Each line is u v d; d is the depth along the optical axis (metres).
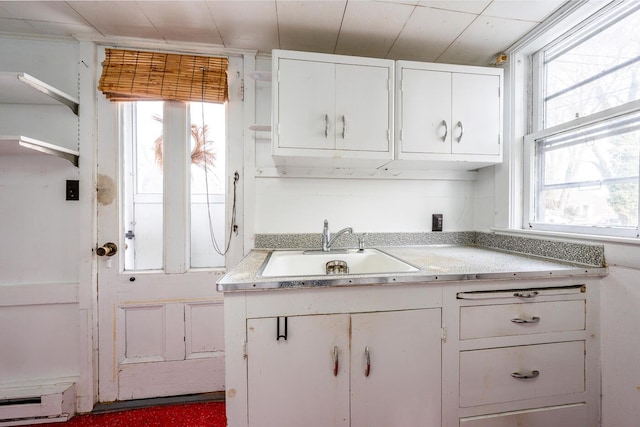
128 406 1.53
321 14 1.33
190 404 1.55
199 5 1.28
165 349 1.60
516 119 1.62
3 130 1.49
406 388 1.06
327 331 1.02
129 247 1.70
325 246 1.65
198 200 1.72
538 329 1.13
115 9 1.30
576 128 1.34
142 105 1.70
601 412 1.17
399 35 1.50
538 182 1.58
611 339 1.14
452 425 1.08
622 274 1.11
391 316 1.05
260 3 1.26
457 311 1.09
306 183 1.75
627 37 1.17
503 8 1.29
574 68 1.39
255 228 1.71
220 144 1.73
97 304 1.57
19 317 1.51
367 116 1.40
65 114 1.53
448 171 1.85
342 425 1.03
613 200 1.20
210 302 1.63
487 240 1.80
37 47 1.51
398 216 1.83
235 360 0.99
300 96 1.35
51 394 1.42
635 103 1.09
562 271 1.13
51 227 1.53
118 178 1.60
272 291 1.00
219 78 1.61
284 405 1.00
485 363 1.10
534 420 1.12
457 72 1.48
